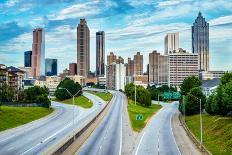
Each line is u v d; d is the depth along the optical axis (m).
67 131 114.81
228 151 78.56
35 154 73.69
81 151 76.44
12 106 186.12
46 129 122.38
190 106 161.25
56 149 66.25
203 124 122.56
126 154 74.50
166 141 95.06
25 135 107.12
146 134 110.50
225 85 128.12
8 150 80.50
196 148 83.50
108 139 96.12
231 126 96.88
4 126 126.12
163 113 191.00
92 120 131.75
